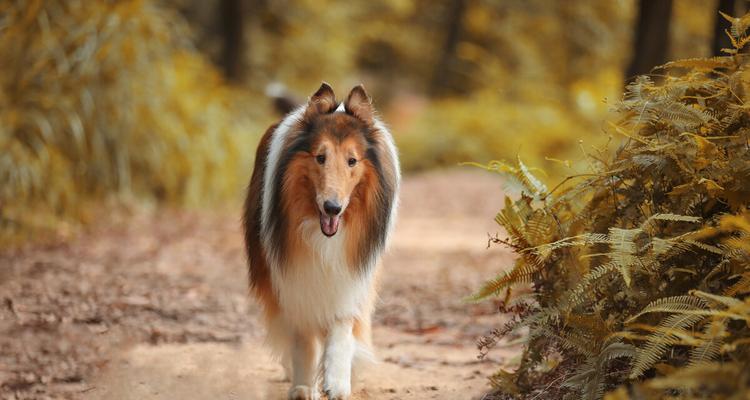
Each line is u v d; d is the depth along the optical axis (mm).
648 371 6809
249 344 10703
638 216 7355
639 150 7203
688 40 30672
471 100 47906
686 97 7340
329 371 8023
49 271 13961
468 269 16219
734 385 5035
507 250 18359
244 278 14422
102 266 14602
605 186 7613
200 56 26141
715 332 5598
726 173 6816
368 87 59562
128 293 12789
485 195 29406
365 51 64250
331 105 8719
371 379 9383
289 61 46500
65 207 18188
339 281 8312
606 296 7098
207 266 15289
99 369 9484
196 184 22141
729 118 7051
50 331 10797
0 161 17219
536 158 35531
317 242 8227
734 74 7160
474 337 11336
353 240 8375
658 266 6855
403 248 18938
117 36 20266
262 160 9102
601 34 47000
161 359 9930
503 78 48281
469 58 53312
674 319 6137
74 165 19422
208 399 8617
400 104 55438
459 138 39188
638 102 7426
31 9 18734
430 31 64312
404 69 64375
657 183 7293
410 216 24984
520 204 7879
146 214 20281
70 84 19719
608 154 7887
